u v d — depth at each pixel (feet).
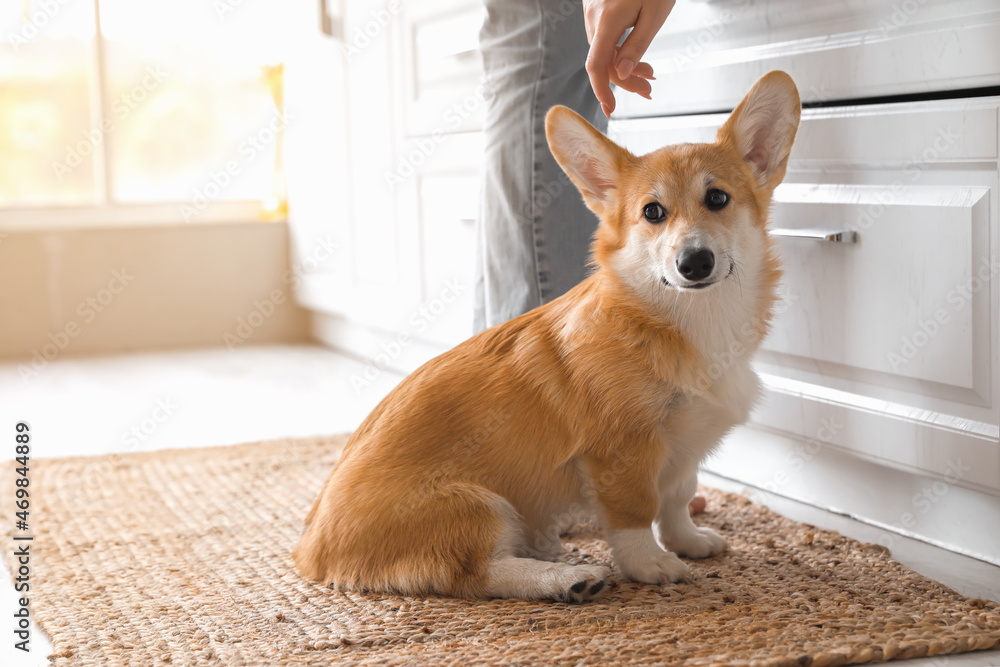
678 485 5.38
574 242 6.64
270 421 10.05
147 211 15.53
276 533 6.21
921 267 5.50
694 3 6.89
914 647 3.98
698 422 5.02
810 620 4.33
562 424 4.98
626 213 5.11
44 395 11.70
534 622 4.42
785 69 6.29
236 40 15.60
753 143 5.23
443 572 4.77
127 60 15.19
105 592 5.17
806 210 6.24
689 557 5.44
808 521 6.38
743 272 5.04
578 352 4.97
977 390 5.29
